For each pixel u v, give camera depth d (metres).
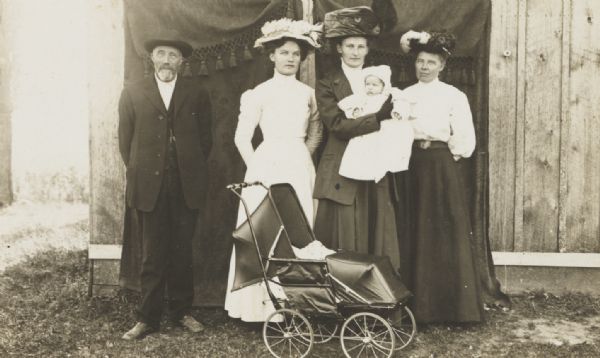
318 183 4.08
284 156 4.14
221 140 4.78
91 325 4.32
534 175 5.05
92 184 5.05
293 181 4.13
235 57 4.64
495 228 5.10
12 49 10.73
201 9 4.62
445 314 4.31
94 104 5.01
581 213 5.06
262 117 4.21
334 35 3.97
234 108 4.75
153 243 4.07
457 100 4.26
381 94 3.86
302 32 4.04
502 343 4.04
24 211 9.84
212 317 4.60
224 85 4.73
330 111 3.96
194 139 4.13
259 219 3.77
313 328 4.12
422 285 4.29
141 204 4.01
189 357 3.75
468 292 4.28
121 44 4.96
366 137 3.93
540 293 5.02
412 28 4.56
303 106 4.18
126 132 4.10
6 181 10.52
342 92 4.01
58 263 5.91
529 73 5.00
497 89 5.02
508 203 5.08
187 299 4.27
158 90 4.05
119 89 4.99
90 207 5.05
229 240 4.85
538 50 4.99
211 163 4.80
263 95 4.18
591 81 4.99
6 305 4.73
